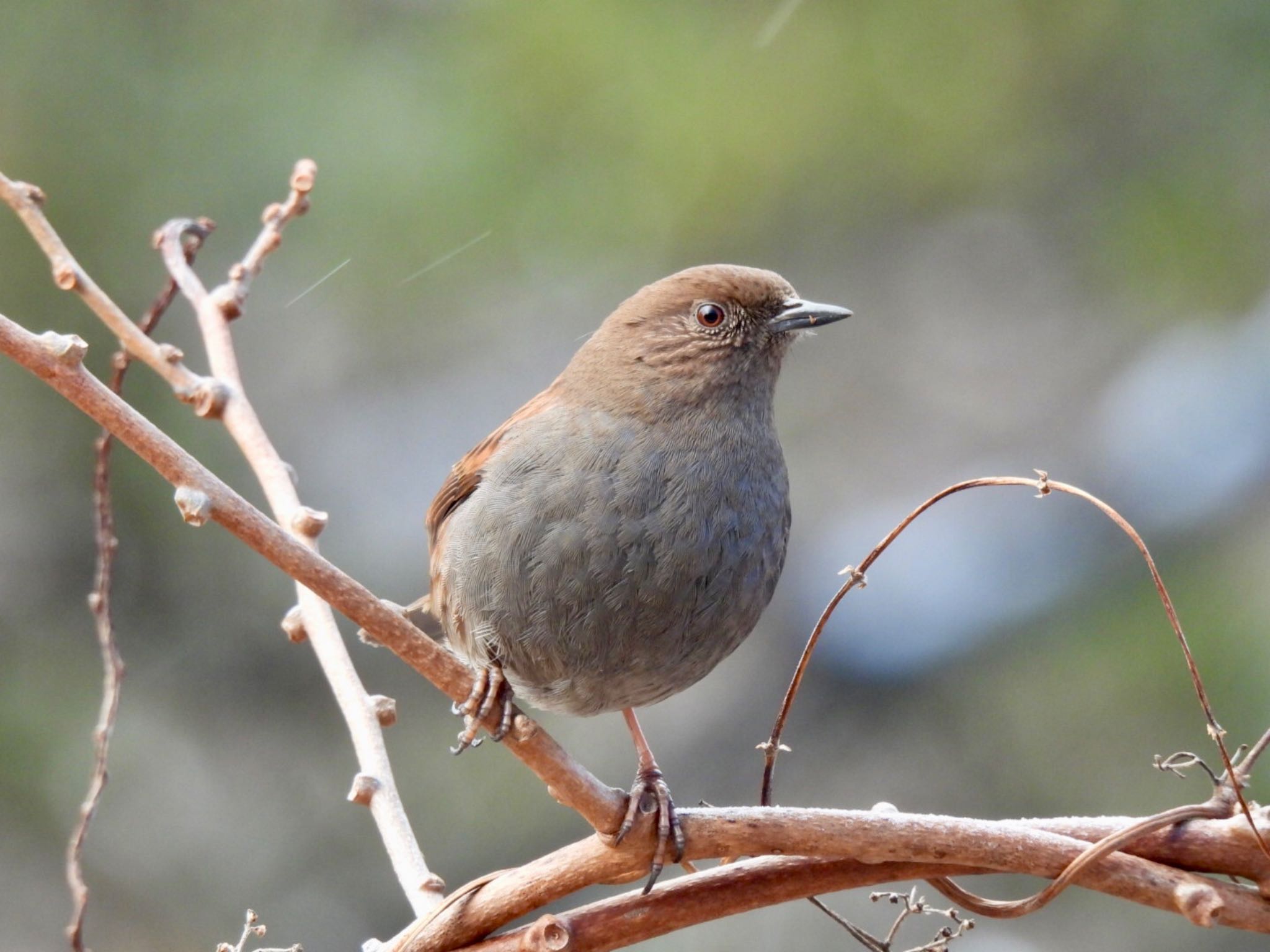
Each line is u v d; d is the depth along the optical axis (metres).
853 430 15.38
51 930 12.57
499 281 13.32
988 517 14.42
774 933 13.26
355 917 13.48
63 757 12.96
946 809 13.30
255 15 13.02
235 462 12.89
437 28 13.20
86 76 12.68
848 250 14.46
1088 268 14.09
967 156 13.55
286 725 14.02
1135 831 4.80
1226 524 13.36
